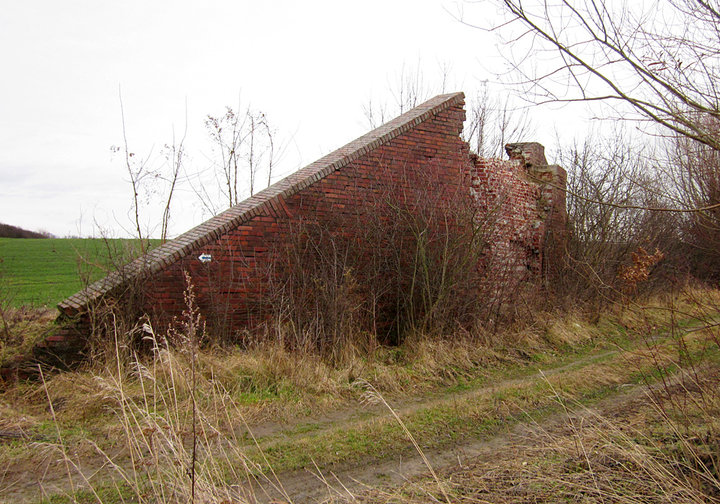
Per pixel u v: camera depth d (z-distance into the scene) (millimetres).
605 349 9602
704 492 3643
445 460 4797
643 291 12406
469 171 10617
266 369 6789
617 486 3834
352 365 7359
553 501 3715
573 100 3645
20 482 4215
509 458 4668
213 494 3568
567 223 13523
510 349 9094
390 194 9375
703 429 4621
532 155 13383
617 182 13297
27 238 39094
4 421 5168
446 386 7375
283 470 4547
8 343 6801
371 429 5457
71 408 5605
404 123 9766
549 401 6570
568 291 11758
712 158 7121
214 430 4137
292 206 8484
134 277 7008
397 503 3812
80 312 6719
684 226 11078
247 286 7918
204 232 7770
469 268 9352
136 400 5754
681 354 5023
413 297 9086
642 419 5336
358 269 8820
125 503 3850
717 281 13875
